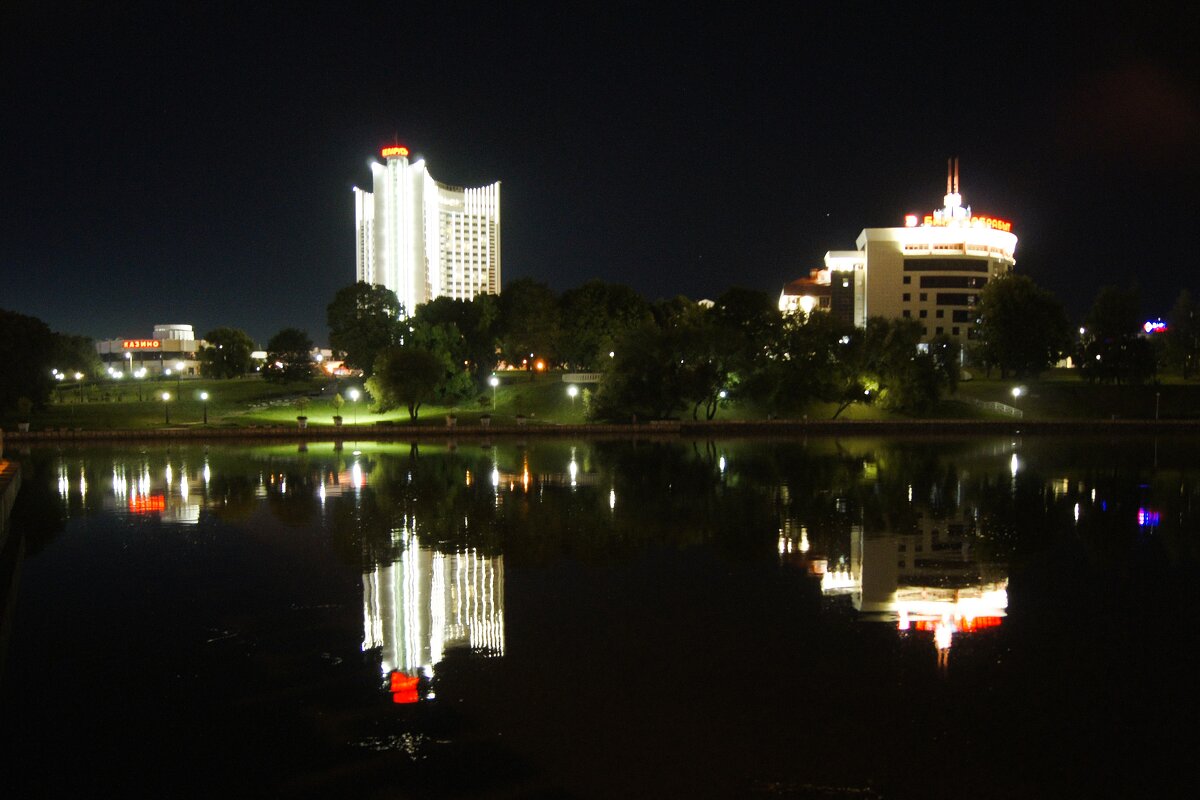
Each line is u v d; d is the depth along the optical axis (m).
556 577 23.67
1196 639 18.22
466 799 11.80
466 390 108.38
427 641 18.25
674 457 60.94
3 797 12.18
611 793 11.88
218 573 24.78
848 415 101.06
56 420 93.75
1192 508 35.59
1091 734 13.63
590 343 128.12
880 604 20.84
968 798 11.75
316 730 14.07
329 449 70.94
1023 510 35.06
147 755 13.38
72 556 27.48
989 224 171.38
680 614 20.00
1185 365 131.00
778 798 11.71
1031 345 116.44
